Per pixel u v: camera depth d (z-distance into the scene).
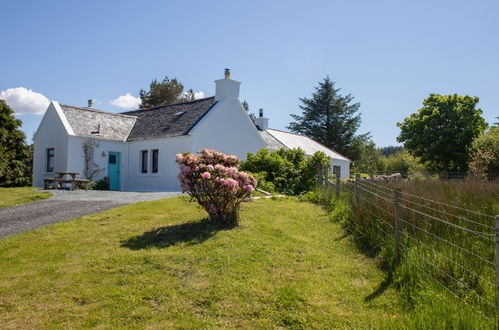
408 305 4.79
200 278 5.76
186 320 4.59
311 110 54.78
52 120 22.39
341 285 5.52
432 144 32.56
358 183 9.50
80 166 21.19
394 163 52.25
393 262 6.07
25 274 5.95
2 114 28.84
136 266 6.23
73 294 5.26
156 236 7.95
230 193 8.63
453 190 9.52
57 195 15.23
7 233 8.55
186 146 19.92
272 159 17.42
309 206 12.00
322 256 6.79
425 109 34.47
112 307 4.91
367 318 4.55
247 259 6.55
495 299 4.57
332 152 36.47
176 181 20.23
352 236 7.99
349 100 55.06
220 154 9.23
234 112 22.66
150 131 22.81
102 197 14.62
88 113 23.73
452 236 6.39
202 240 7.59
